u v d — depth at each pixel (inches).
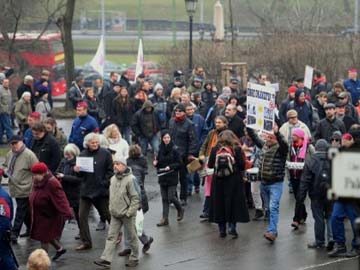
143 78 1942.7
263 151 1099.9
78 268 1000.9
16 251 1080.2
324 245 1065.5
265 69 2556.6
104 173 1080.2
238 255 1045.2
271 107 1075.3
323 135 1307.8
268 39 2630.4
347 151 338.3
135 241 1005.2
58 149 1152.2
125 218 997.8
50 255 1063.6
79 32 5418.3
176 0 5959.6
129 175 995.3
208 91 1774.1
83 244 1087.0
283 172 1095.0
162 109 1731.1
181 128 1326.3
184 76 2532.0
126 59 4798.2
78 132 1378.0
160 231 1176.2
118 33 5428.2
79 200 1107.9
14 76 2630.4
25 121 1759.4
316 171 1039.0
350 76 1833.2
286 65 2519.7
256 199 1219.9
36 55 3206.2
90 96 1849.2
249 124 1114.7
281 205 1315.2
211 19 5369.1
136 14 5698.8
